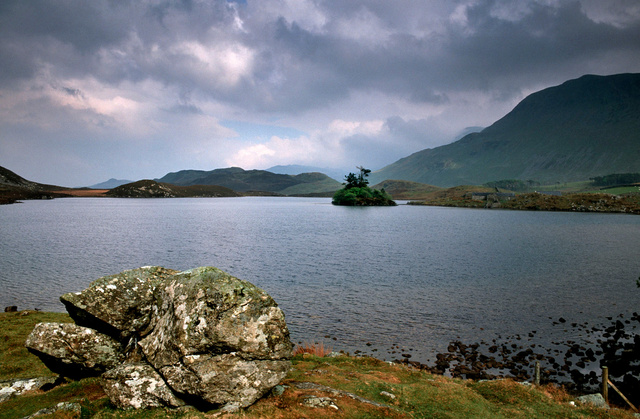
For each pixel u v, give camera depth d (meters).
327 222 157.25
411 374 18.72
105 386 11.12
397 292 43.94
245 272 54.41
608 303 40.72
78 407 10.58
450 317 35.50
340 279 50.44
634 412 18.81
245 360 11.03
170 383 10.74
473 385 18.50
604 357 27.09
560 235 110.06
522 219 183.00
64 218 161.75
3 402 12.32
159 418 10.08
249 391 10.88
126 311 13.22
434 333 31.50
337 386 14.47
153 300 13.62
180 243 85.50
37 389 13.54
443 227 136.12
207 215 199.12
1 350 19.22
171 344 11.12
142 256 66.38
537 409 15.83
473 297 42.25
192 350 10.70
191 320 11.02
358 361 20.62
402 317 35.19
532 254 74.06
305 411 11.17
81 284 44.44
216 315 11.04
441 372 24.44
